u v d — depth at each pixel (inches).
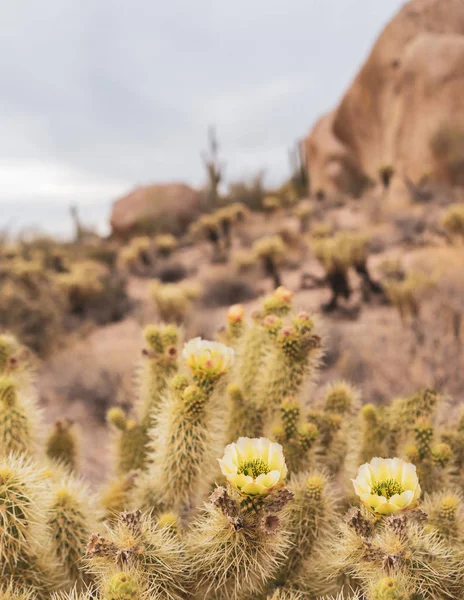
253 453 58.8
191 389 77.4
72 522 75.4
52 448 118.7
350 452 100.3
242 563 61.3
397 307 272.1
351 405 106.7
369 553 59.4
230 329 116.4
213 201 928.3
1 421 86.5
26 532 66.0
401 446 100.1
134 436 106.7
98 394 252.1
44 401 258.2
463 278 296.8
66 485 84.0
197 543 65.0
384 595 52.8
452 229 393.4
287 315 105.9
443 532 73.1
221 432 86.4
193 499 86.9
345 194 869.8
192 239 743.1
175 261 597.3
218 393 86.2
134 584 53.4
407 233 480.1
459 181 732.7
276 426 89.0
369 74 894.4
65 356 313.9
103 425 228.4
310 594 73.7
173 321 336.2
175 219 887.1
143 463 105.6
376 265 401.7
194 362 78.1
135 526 62.5
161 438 82.0
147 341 106.7
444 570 60.6
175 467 80.7
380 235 505.0
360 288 341.1
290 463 87.0
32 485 67.0
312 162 1029.8
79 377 270.8
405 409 100.1
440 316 238.1
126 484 91.5
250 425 94.5
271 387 93.3
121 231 896.3
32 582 67.3
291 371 92.3
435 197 639.8
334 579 72.9
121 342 342.3
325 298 358.0
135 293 508.1
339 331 267.0
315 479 76.5
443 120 768.9
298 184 1119.6
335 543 69.5
